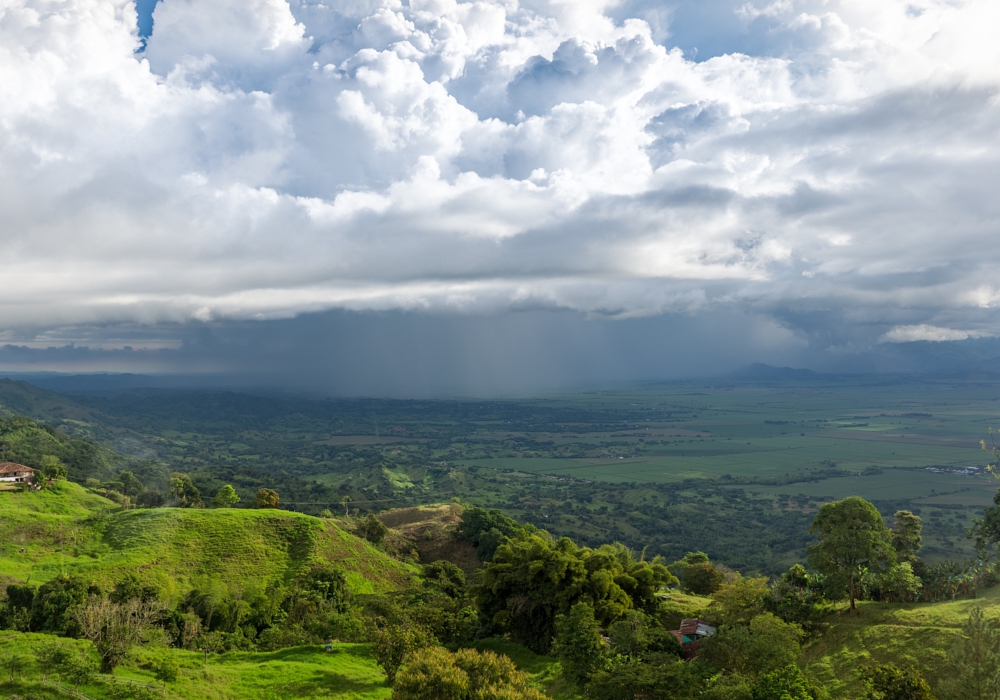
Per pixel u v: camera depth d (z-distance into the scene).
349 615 83.88
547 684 59.94
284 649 69.88
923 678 44.03
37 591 71.88
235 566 105.50
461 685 42.06
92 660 56.97
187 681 57.06
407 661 56.28
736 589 65.00
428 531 156.00
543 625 70.44
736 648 50.84
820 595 64.44
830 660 52.03
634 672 50.03
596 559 73.00
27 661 55.03
